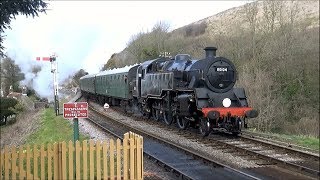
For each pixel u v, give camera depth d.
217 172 10.20
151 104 23.12
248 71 32.09
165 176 9.94
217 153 12.61
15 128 28.84
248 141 14.80
